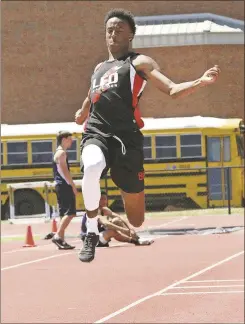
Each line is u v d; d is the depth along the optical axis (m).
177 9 76.56
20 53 76.56
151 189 60.97
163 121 61.34
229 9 77.62
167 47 72.94
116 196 59.53
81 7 76.62
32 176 57.66
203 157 60.81
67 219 31.39
